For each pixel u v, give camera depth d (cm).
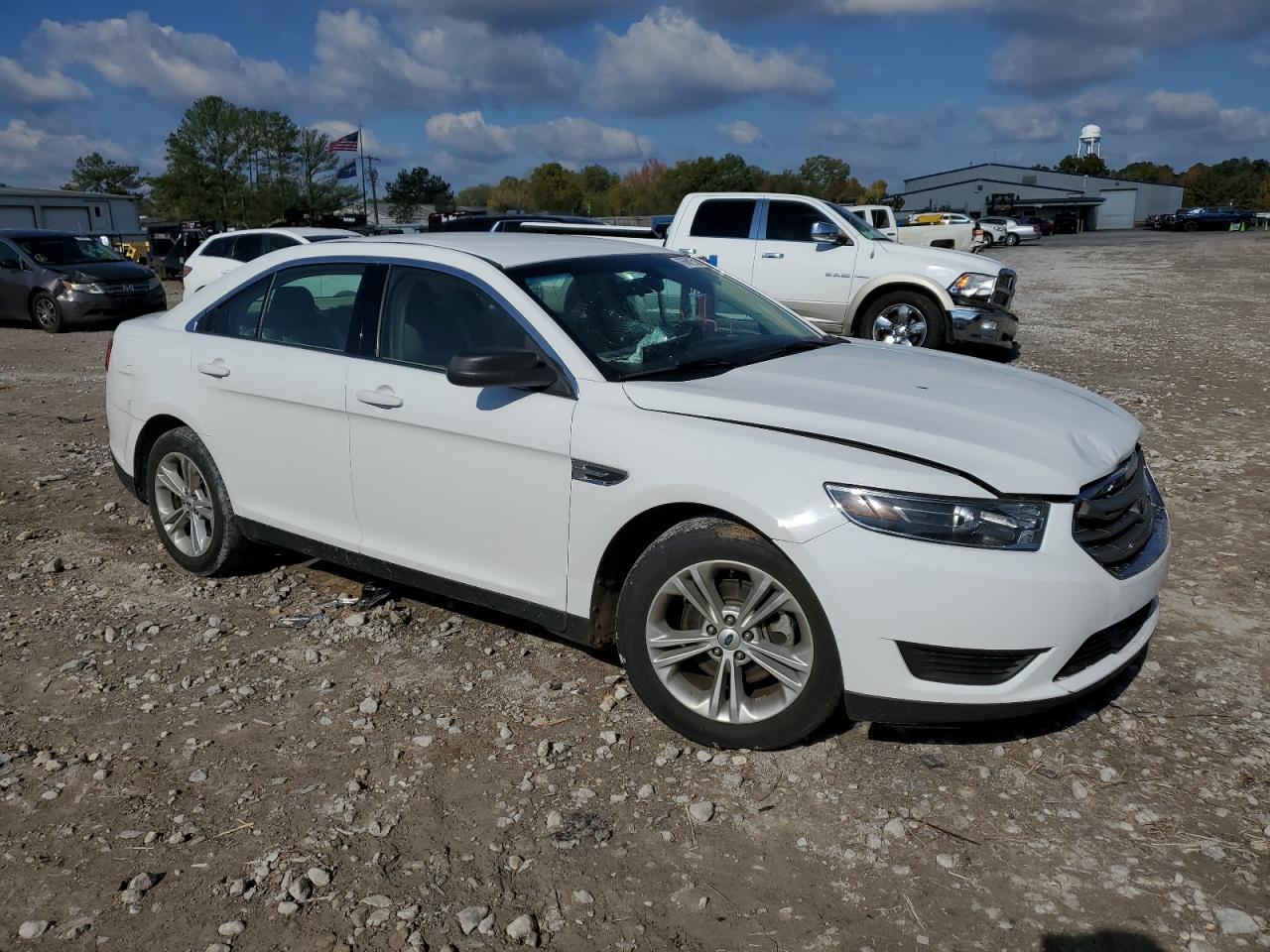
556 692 386
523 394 371
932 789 319
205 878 284
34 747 353
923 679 307
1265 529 551
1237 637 419
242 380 456
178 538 514
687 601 343
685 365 385
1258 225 7000
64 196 4509
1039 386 398
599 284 412
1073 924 261
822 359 409
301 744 352
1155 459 701
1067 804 310
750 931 261
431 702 379
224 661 415
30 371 1206
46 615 464
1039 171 8931
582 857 291
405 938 261
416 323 410
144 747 352
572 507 358
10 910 273
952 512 299
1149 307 1731
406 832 303
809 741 347
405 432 402
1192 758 333
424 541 410
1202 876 278
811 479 311
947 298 1084
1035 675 305
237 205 7675
